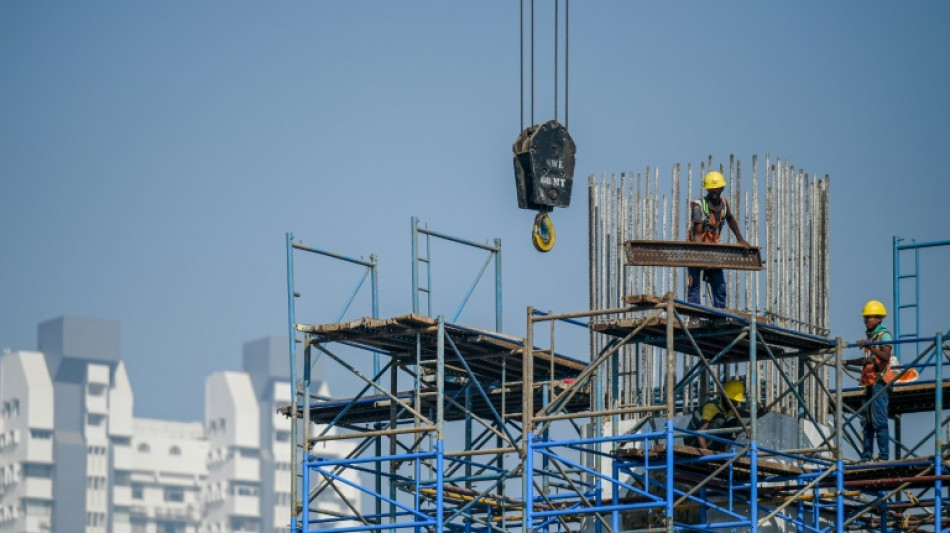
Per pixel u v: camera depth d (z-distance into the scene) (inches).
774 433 3122.5
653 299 2871.6
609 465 3186.5
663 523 3115.2
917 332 3614.7
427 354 3363.7
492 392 3538.4
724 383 3080.7
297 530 3253.0
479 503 3476.9
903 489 3002.0
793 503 3149.6
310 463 3171.8
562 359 3341.5
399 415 3644.2
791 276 3221.0
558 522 3265.3
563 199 3309.5
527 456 2967.5
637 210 3230.8
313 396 3484.3
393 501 3129.9
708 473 3019.2
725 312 2896.2
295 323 3294.8
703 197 3142.2
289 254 3356.3
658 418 3154.5
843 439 3324.3
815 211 3284.9
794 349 3154.5
